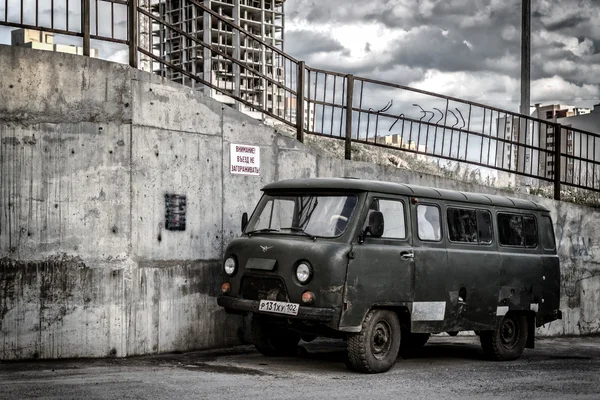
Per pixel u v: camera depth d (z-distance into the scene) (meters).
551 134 17.36
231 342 11.05
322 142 14.96
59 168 9.48
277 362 9.53
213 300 10.86
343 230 8.73
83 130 9.64
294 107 12.91
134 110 9.98
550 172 17.28
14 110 9.29
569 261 16.36
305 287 8.44
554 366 10.43
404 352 11.61
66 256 9.45
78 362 9.21
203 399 6.81
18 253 9.21
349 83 13.34
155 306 10.12
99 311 9.60
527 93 23.91
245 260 8.98
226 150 11.16
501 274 10.69
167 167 10.36
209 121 10.95
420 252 9.39
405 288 9.14
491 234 10.77
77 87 9.63
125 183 9.86
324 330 8.88
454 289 9.88
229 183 11.17
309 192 9.27
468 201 10.48
